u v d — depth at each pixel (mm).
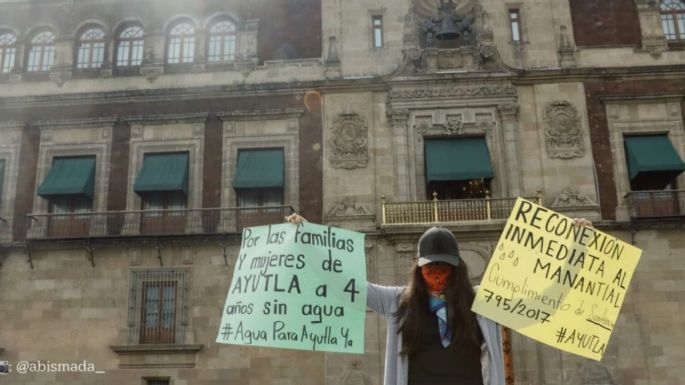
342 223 24938
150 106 27312
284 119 26641
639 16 27219
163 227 25312
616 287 6270
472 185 25469
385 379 4926
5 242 25750
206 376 23906
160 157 26641
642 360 22953
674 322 23297
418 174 25531
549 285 6188
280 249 6469
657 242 24109
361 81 26375
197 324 24375
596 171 25188
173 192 25969
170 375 24000
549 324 6055
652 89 26188
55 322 24766
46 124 27312
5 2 29359
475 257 23766
